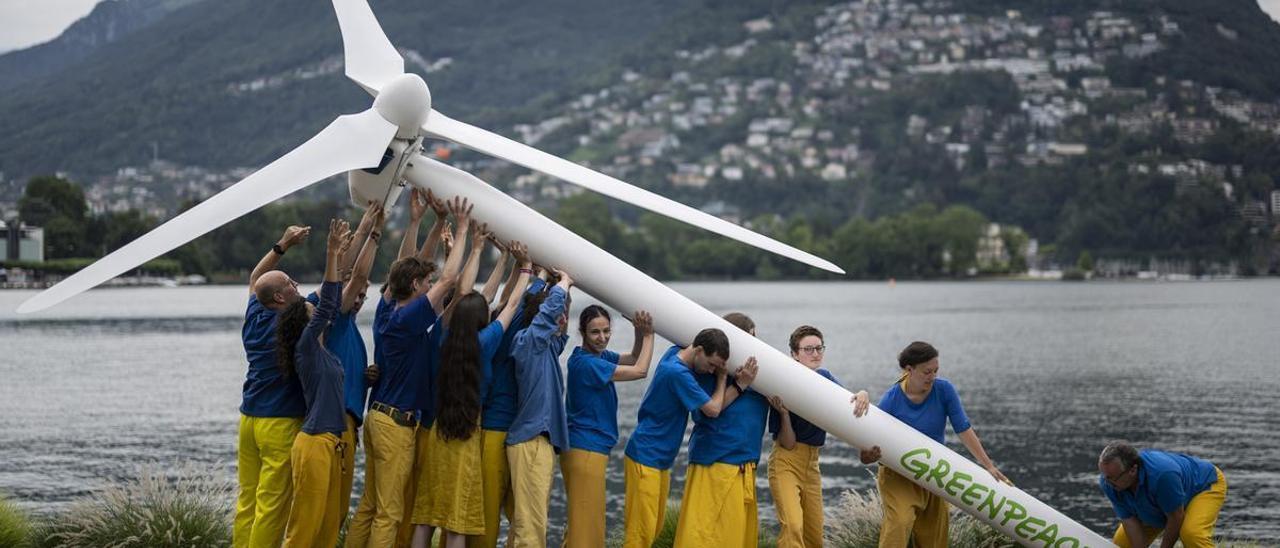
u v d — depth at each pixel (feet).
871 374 139.13
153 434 85.35
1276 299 415.23
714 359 27.55
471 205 29.32
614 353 29.63
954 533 33.76
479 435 27.30
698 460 28.09
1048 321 272.92
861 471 66.49
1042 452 77.36
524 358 26.89
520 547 26.76
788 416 29.48
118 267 25.67
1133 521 29.45
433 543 33.19
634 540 27.96
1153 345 194.39
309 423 25.96
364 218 29.35
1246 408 104.47
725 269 638.94
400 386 27.02
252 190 27.27
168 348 177.06
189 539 33.40
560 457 28.14
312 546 26.32
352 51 30.63
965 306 358.43
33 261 419.95
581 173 29.91
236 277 469.16
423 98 28.63
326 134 28.35
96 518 34.04
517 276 29.89
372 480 27.43
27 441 81.20
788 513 28.89
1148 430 89.10
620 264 29.58
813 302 383.24
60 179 448.65
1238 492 61.93
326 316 25.86
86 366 146.41
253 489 27.40
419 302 26.76
